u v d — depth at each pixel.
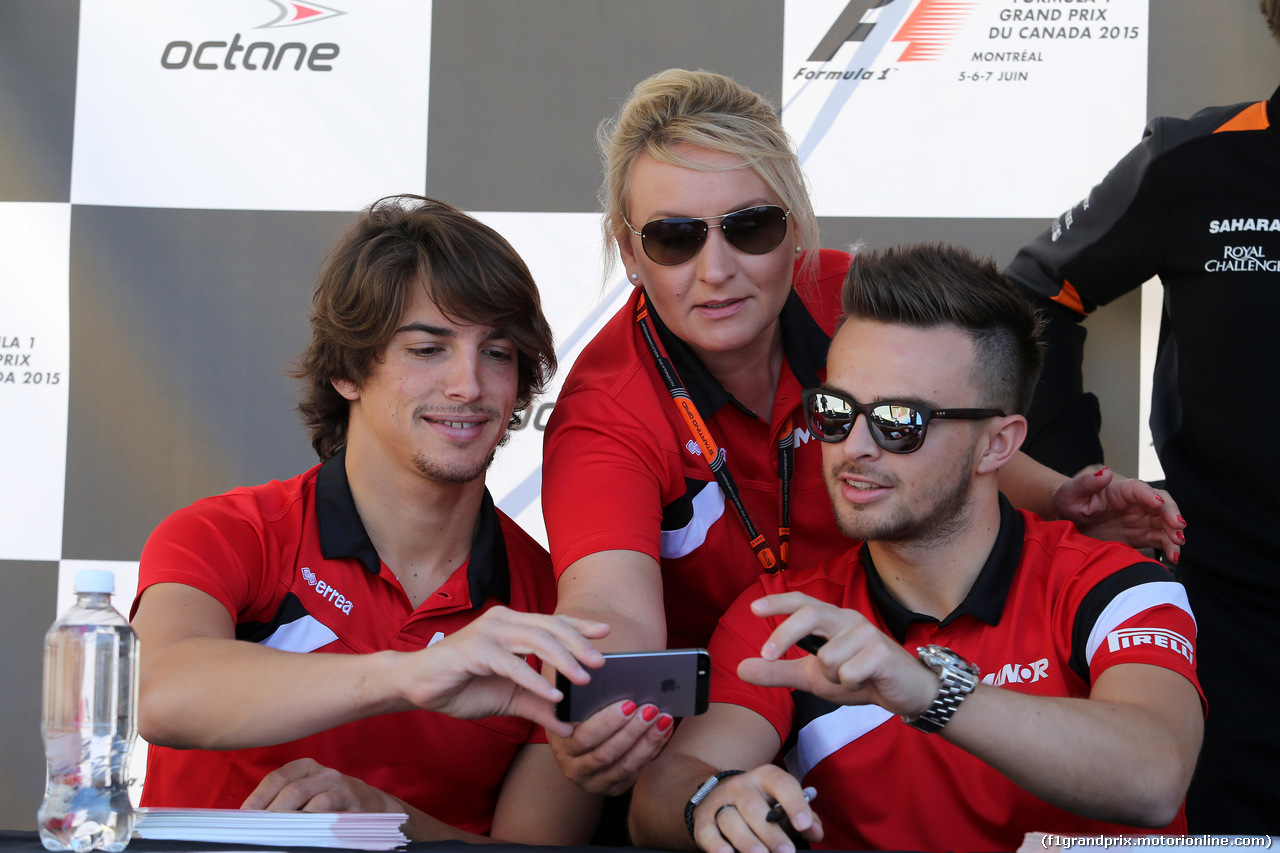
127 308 2.58
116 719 1.28
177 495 2.57
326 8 2.58
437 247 1.53
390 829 1.11
